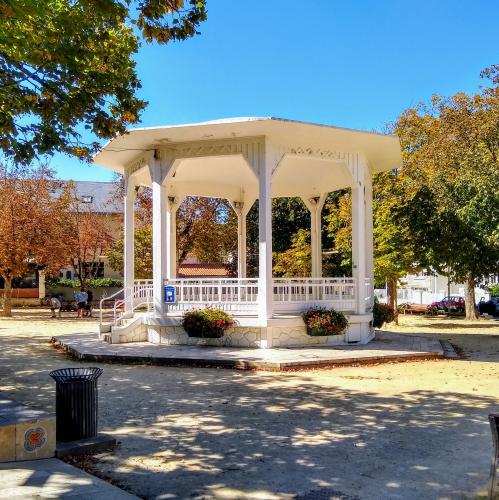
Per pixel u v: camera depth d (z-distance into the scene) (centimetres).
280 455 555
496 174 1814
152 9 705
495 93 2434
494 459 430
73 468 499
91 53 803
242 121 1184
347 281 1497
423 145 2764
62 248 2781
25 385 939
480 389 898
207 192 1850
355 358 1170
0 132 787
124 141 1351
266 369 1090
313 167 1606
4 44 771
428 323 2539
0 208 2677
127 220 1598
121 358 1190
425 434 632
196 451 571
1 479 458
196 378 1002
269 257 1302
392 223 2231
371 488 463
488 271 2061
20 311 3325
